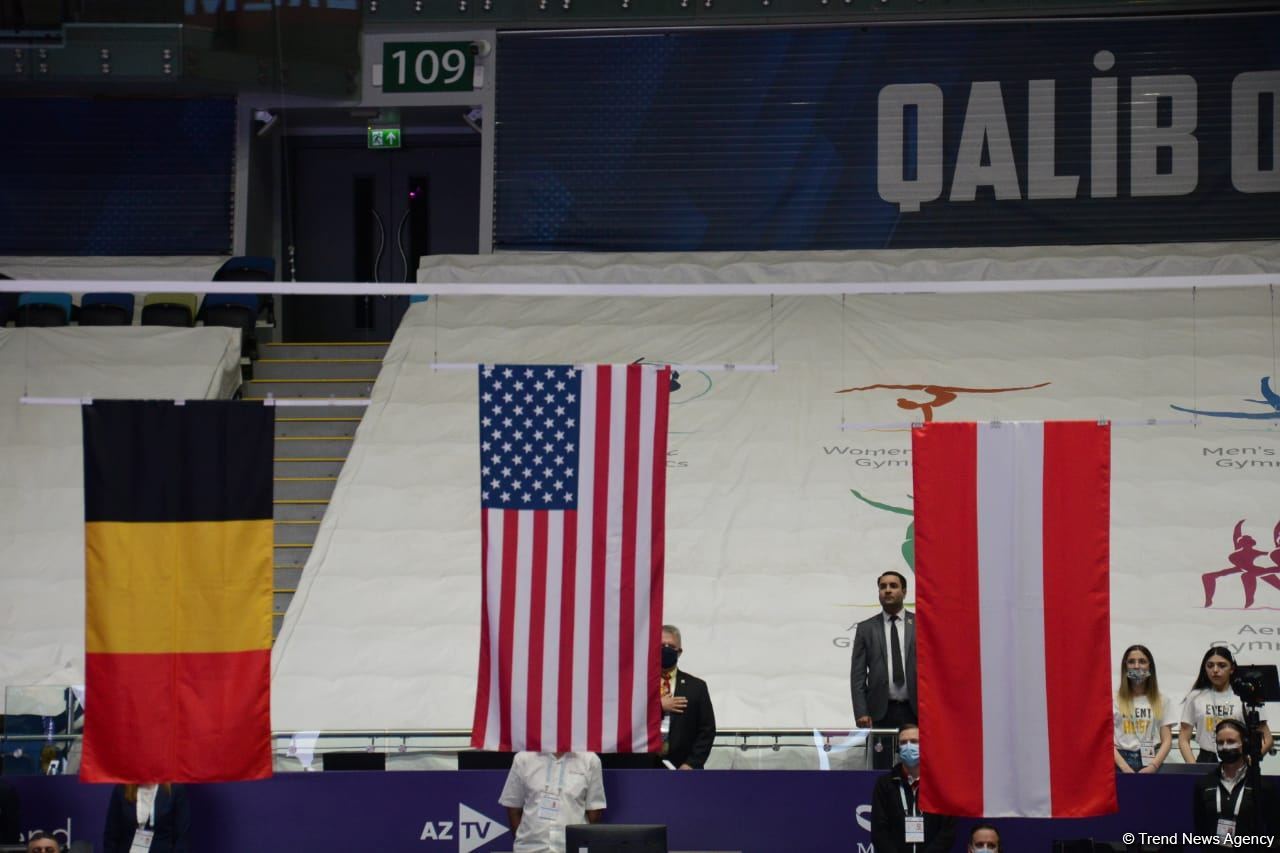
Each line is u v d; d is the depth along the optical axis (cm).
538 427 2506
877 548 4228
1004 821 2881
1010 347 4919
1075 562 2450
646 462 2502
